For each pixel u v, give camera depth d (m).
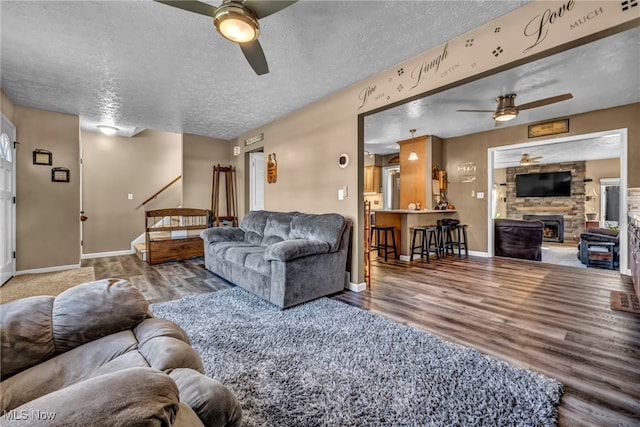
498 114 3.55
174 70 2.91
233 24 1.68
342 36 2.33
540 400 1.46
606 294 3.13
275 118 4.47
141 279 3.81
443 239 5.36
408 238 5.15
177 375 0.84
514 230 5.32
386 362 1.81
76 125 4.34
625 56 2.68
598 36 1.76
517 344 2.06
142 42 2.42
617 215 7.86
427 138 5.75
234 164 5.91
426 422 1.33
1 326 1.01
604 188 8.02
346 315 2.55
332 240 3.06
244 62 2.76
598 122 4.16
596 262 4.55
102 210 5.53
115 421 0.45
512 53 2.06
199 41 2.41
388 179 8.23
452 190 5.96
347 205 3.38
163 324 1.23
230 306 2.79
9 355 0.98
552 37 1.88
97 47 2.50
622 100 3.80
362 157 3.31
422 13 2.06
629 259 3.85
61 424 0.43
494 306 2.80
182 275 4.02
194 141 5.58
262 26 2.20
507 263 4.81
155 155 6.14
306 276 2.87
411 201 6.02
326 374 1.69
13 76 3.05
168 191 6.29
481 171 5.51
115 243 5.66
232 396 0.80
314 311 2.66
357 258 3.29
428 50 2.54
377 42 2.42
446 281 3.70
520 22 2.01
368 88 3.09
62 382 0.93
